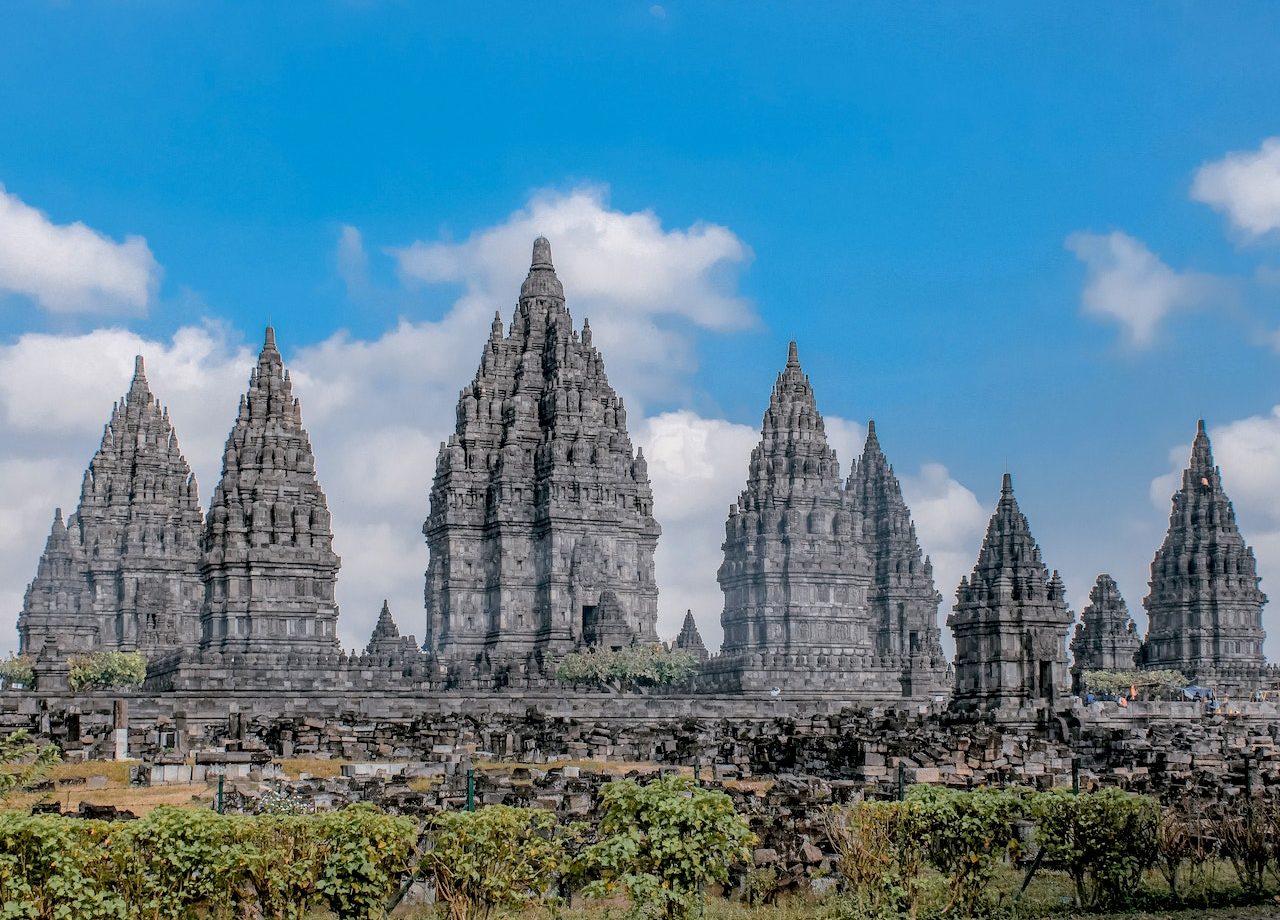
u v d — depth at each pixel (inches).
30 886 1444.4
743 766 3408.0
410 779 2960.1
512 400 7199.8
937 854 1876.2
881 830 1861.5
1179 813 2165.4
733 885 2010.3
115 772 2955.2
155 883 1526.8
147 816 1576.0
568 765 3385.8
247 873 1589.6
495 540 6943.9
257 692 4453.7
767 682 6279.5
